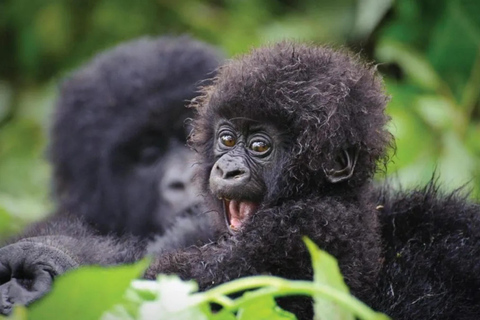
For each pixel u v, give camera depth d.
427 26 13.84
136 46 12.95
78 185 12.48
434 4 13.71
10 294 7.14
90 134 12.38
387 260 8.38
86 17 18.23
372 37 14.09
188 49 12.38
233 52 16.14
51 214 12.36
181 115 11.83
